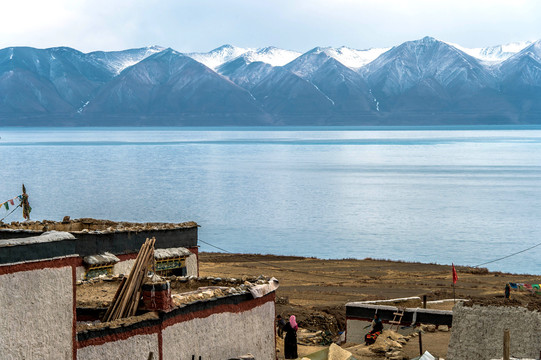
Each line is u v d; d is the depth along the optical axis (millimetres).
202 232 123812
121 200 164500
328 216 146750
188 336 22078
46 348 17234
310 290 58812
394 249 109062
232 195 180750
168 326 21141
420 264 79188
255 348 25719
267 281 27156
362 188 199750
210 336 23109
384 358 30703
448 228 131375
